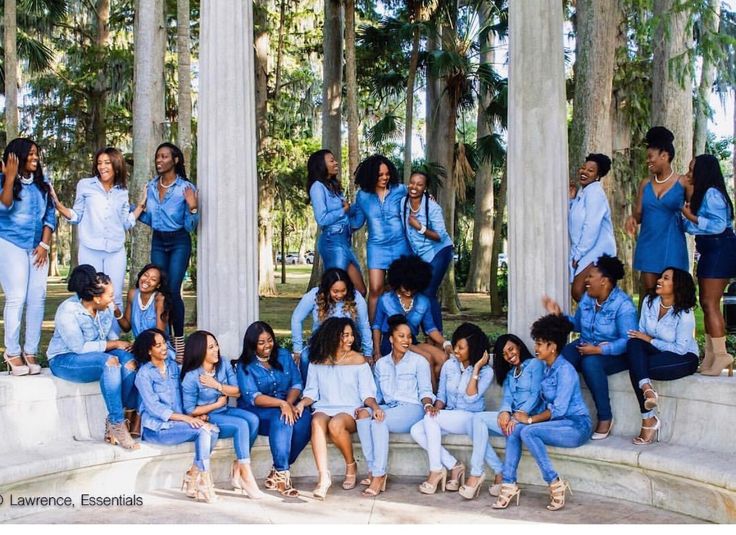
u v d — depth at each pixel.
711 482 4.46
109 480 5.21
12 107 10.42
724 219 5.24
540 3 5.82
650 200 5.70
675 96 9.30
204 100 6.05
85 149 24.97
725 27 10.34
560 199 5.84
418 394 5.78
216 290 5.98
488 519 4.80
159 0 11.28
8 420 5.03
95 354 5.27
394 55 20.12
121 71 21.59
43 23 22.11
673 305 5.17
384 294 6.32
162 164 5.92
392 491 5.46
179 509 4.97
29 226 5.45
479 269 27.08
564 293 5.85
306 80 27.42
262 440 5.71
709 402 5.05
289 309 20.27
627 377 5.51
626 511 4.94
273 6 26.94
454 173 19.91
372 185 6.43
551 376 5.29
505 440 5.62
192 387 5.36
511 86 5.96
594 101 8.99
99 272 5.35
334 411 5.55
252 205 6.12
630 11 12.82
